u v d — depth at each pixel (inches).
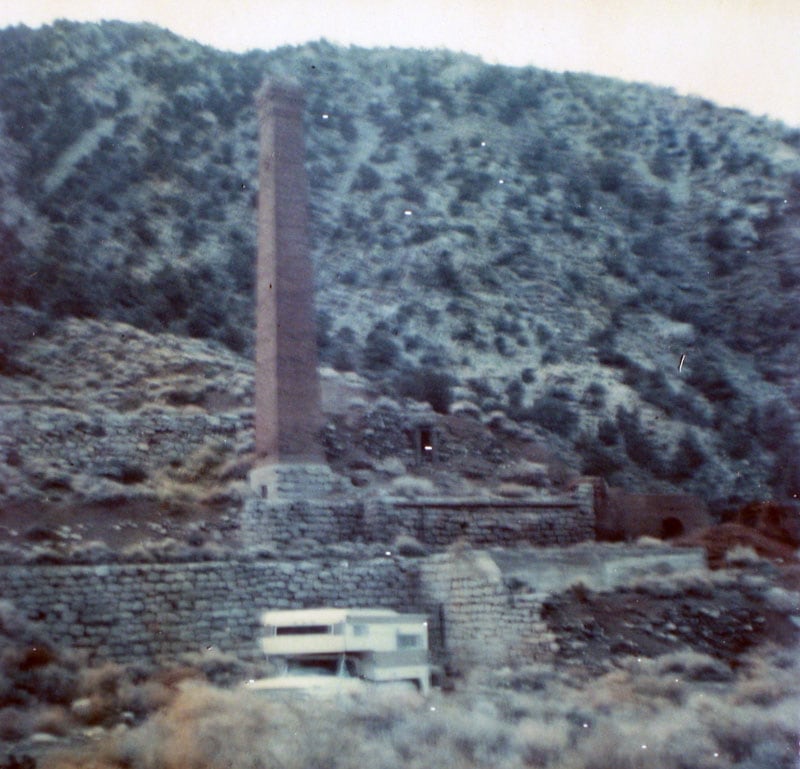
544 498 1362.0
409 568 1082.7
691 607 991.0
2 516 1172.5
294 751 644.7
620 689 835.4
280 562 1051.9
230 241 2987.2
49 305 2132.1
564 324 3019.2
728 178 3865.7
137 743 682.2
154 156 3267.7
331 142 3759.8
